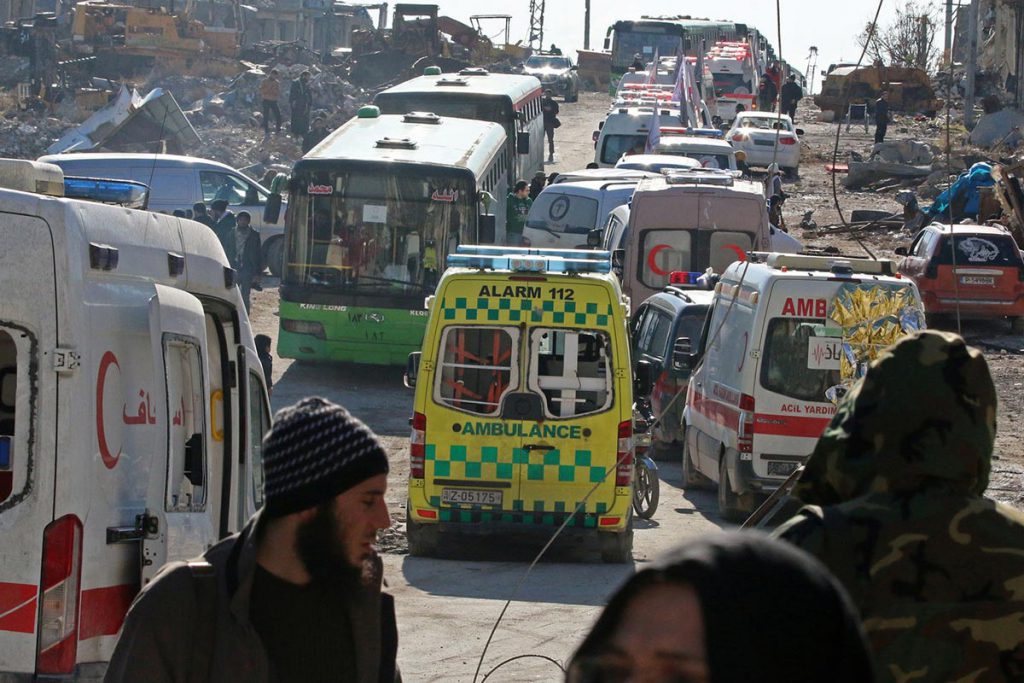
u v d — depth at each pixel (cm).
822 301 2580
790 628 305
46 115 9731
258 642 612
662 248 4166
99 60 11012
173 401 1152
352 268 4056
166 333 1098
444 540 2488
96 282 1084
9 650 1042
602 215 5059
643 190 4175
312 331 4062
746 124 9331
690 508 2820
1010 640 524
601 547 2308
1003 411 3775
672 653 306
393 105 6266
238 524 1329
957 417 541
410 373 2436
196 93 10594
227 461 1320
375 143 4250
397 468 3075
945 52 3512
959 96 11594
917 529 532
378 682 641
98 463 1065
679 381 3281
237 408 1342
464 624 1872
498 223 5003
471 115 6162
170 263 1207
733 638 304
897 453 543
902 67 11900
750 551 312
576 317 2303
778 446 2594
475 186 4059
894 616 525
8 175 1133
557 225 5153
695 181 4241
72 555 1046
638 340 3619
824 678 308
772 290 2597
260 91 8956
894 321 2459
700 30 12169
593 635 320
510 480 2294
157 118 8012
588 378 2303
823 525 536
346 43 18975
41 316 1052
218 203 4359
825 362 2586
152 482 1098
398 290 4044
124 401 1104
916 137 10588
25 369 1051
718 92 11225
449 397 2309
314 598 624
